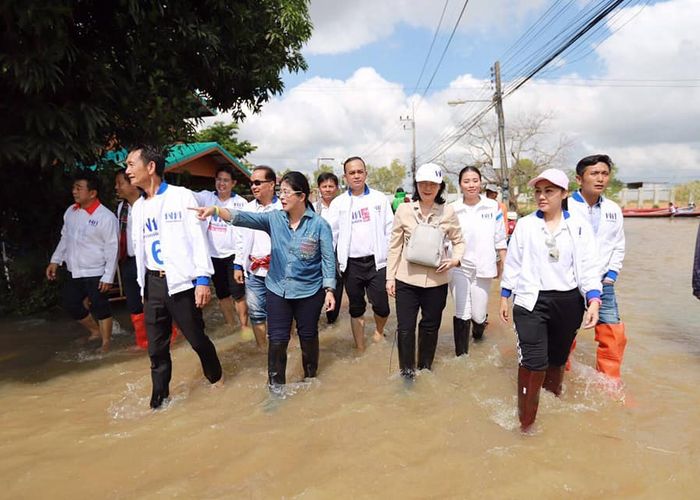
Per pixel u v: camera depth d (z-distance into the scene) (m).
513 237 3.46
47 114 4.69
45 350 5.25
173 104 6.89
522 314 3.27
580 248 3.25
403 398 3.71
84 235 5.14
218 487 2.61
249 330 5.75
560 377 3.63
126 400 3.89
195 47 6.50
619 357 3.93
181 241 3.60
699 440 3.04
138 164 3.57
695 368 4.42
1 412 3.69
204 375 4.19
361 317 5.09
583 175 3.96
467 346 4.76
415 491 2.53
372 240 5.02
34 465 2.89
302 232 3.88
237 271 5.30
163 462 2.89
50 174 5.97
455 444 3.01
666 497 2.46
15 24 4.17
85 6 5.27
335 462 2.82
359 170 5.00
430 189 3.94
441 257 3.94
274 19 7.59
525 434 3.13
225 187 5.80
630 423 3.28
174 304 3.62
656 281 9.43
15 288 6.71
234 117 9.04
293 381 4.16
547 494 2.49
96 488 2.65
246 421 3.39
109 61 5.81
